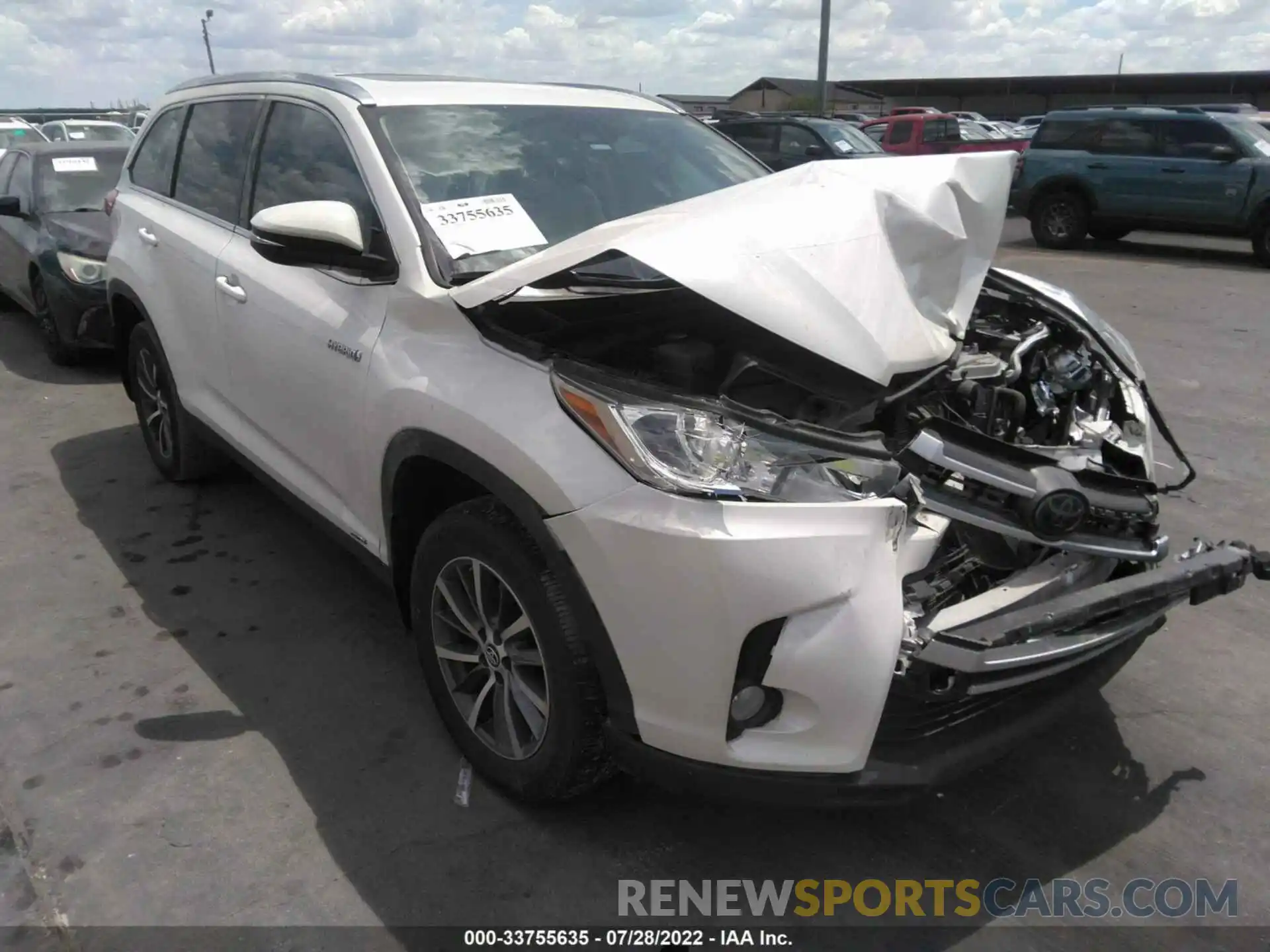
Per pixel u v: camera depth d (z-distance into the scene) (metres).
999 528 2.32
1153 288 10.16
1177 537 4.28
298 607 3.68
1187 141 12.30
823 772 2.09
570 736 2.33
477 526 2.43
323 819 2.61
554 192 3.11
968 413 2.70
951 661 2.11
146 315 4.30
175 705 3.09
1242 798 2.72
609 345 2.34
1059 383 2.87
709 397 2.23
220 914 2.31
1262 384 6.49
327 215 2.67
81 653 3.37
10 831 2.55
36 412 5.96
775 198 2.49
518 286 2.29
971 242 2.71
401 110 3.13
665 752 2.19
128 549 4.13
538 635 2.32
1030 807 2.69
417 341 2.64
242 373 3.60
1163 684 3.22
